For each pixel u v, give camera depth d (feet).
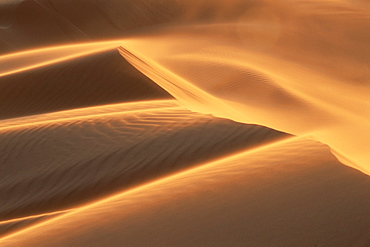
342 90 99.50
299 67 119.55
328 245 22.40
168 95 77.82
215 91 87.71
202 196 30.12
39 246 27.58
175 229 26.30
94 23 177.88
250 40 152.56
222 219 26.45
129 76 82.28
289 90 87.97
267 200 27.84
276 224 24.86
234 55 124.57
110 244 26.03
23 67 104.73
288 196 27.89
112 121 53.21
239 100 81.15
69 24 175.63
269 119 67.67
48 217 35.96
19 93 83.87
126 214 29.60
